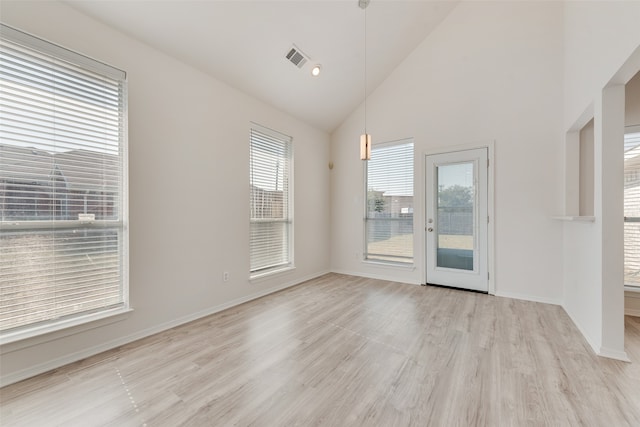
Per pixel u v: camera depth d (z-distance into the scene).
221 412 1.55
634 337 2.45
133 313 2.43
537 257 3.46
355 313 3.08
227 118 3.29
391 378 1.87
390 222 4.66
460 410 1.56
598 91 2.23
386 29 3.66
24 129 1.92
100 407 1.59
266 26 2.88
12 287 1.87
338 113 4.81
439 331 2.60
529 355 2.16
